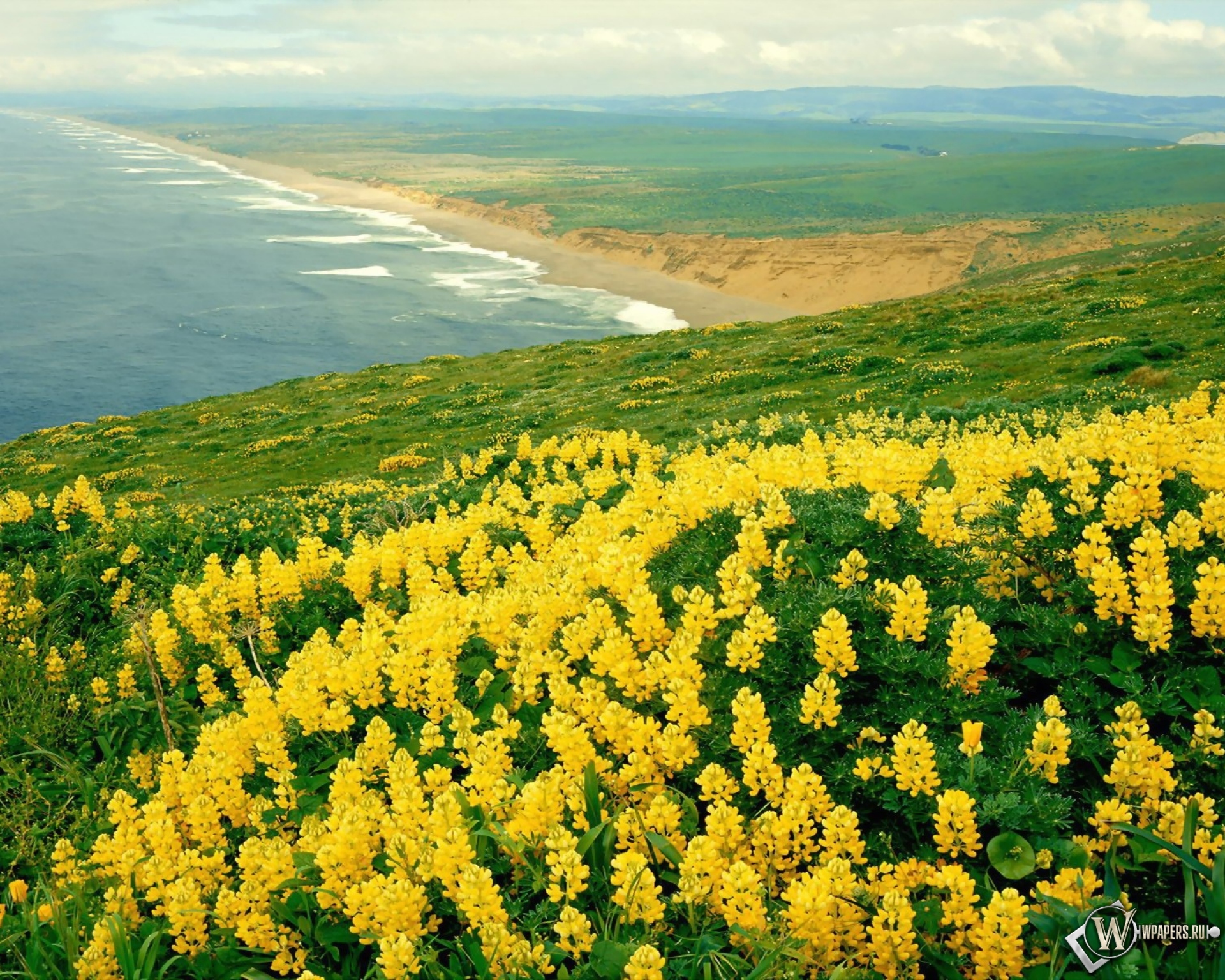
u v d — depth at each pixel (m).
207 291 167.12
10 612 11.91
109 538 14.39
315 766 7.08
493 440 38.03
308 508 18.94
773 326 59.81
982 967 4.37
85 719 9.84
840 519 7.14
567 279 182.88
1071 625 6.12
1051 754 5.06
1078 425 19.47
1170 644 5.90
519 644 7.62
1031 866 4.62
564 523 12.77
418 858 5.18
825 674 5.50
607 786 5.80
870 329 50.72
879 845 5.09
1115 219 198.62
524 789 5.34
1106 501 6.64
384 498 19.30
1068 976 4.32
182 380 115.81
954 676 5.73
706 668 6.23
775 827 4.98
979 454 9.39
